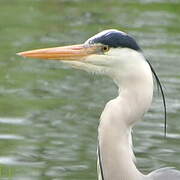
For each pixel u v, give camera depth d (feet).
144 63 26.05
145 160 39.17
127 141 26.02
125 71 25.94
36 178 36.35
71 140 42.52
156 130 44.37
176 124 45.55
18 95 51.42
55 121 45.93
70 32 70.49
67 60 26.66
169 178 26.30
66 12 79.61
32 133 43.50
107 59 26.14
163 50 64.44
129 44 25.98
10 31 70.03
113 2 86.12
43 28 71.67
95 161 39.19
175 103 49.80
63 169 37.81
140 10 81.61
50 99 50.83
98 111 48.34
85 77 57.67
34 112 47.65
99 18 77.15
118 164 25.84
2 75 56.39
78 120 46.32
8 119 45.98
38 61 61.67
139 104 25.85
